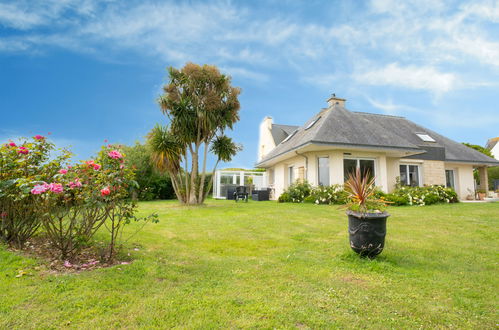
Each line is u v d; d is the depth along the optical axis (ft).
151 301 8.40
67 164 14.53
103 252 13.20
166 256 13.57
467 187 56.39
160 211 32.30
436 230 19.98
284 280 10.32
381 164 44.52
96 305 8.08
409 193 40.19
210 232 19.74
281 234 19.04
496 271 11.64
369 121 50.78
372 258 12.87
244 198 55.11
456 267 12.06
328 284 9.93
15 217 14.47
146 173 65.46
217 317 7.45
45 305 8.02
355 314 7.81
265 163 64.44
